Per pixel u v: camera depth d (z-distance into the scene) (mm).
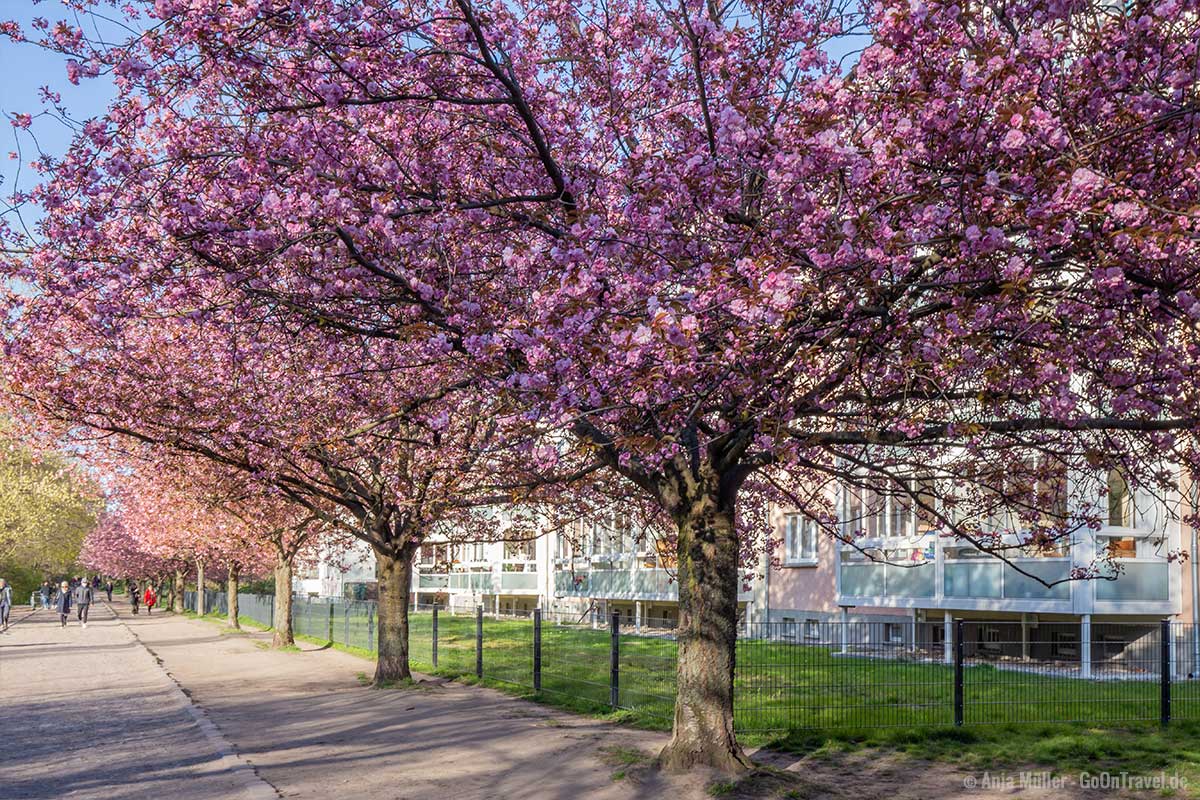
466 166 9336
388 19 7852
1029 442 8711
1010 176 6020
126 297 8570
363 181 8109
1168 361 6668
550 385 6977
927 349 6305
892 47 6488
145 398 13773
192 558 54375
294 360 12117
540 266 7898
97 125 7672
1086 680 12203
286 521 25562
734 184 7379
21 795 9000
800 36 9273
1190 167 6070
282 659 24953
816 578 24484
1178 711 12211
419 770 9922
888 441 8016
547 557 39719
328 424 13078
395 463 15836
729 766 8984
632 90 9852
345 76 8008
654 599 29703
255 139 7836
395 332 8586
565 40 10172
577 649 15531
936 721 11625
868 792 8602
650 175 7816
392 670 17938
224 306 8617
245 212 7996
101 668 23219
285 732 12641
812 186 6996
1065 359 6438
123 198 8289
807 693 11602
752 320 6012
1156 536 16141
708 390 6750
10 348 10297
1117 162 6473
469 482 14219
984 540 12234
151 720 14070
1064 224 5738
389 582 18203
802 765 9711
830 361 7258
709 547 9328
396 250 8281
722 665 9211
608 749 10586
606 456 9789
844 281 6316
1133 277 6016
